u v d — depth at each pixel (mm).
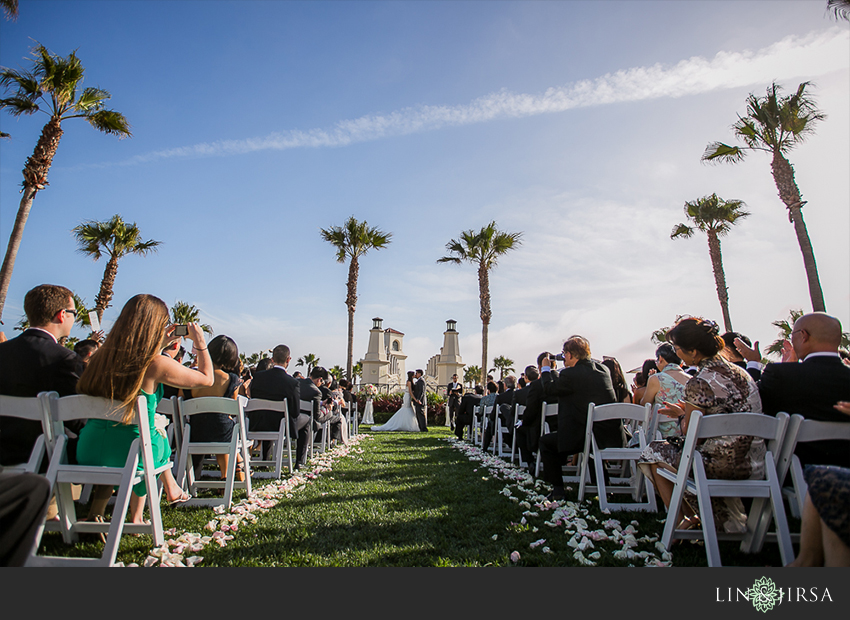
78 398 2859
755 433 2889
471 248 24656
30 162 12727
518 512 4281
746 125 14820
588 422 4562
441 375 27531
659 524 3877
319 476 6148
